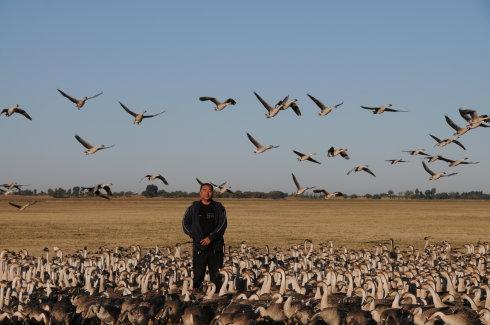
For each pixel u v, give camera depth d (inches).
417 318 796.0
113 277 1258.0
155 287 1088.8
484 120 1112.8
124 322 829.8
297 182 1253.1
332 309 794.8
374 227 3403.1
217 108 1075.3
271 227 3356.3
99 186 1159.0
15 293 1060.5
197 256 941.2
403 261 1549.0
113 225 3476.9
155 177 1189.1
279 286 1109.7
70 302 904.3
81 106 1074.7
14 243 2385.6
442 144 1147.9
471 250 1905.8
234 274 1125.1
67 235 2773.1
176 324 847.7
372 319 802.2
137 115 1080.2
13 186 1362.0
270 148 1117.7
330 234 2896.2
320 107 1078.4
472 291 1031.0
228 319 773.9
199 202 940.0
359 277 1118.4
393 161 1235.2
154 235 2810.0
